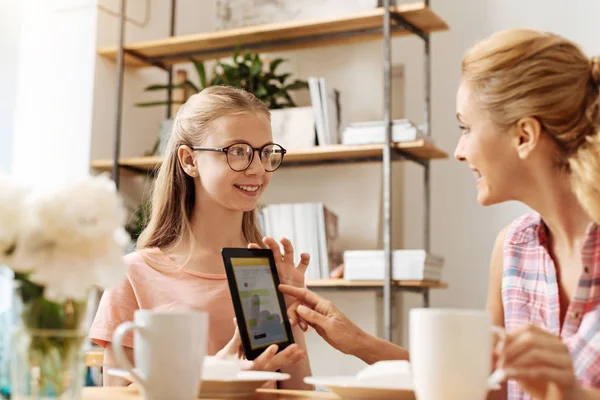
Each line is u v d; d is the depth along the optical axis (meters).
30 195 0.78
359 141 2.58
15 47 3.14
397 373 0.88
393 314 2.50
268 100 2.80
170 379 0.80
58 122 3.10
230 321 1.52
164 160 1.70
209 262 1.60
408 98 3.18
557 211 1.07
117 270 0.81
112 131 3.17
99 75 3.10
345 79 2.97
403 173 3.16
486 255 3.00
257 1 3.08
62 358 0.79
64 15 3.14
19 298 0.80
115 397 0.94
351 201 2.88
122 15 3.01
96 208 0.77
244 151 1.57
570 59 1.00
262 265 1.23
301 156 2.74
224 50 3.01
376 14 2.57
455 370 0.75
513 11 3.06
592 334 0.98
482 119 1.03
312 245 2.66
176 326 0.81
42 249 0.76
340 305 2.84
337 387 0.89
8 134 3.12
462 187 3.07
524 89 0.99
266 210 2.72
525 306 1.17
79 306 0.81
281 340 1.20
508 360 0.80
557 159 1.01
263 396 1.01
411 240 3.12
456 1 3.15
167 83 3.47
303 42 2.87
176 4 3.53
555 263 1.14
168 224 1.67
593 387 0.96
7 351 0.83
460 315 0.75
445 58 3.15
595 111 0.97
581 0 2.96
